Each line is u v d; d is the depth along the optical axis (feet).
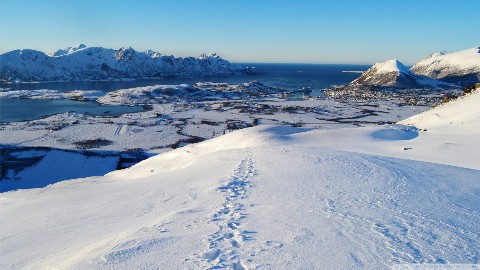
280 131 172.55
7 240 40.98
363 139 138.00
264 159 78.07
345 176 56.75
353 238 28.81
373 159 73.87
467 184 51.88
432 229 31.40
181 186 59.52
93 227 41.81
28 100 652.48
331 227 31.68
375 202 40.98
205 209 40.57
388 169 62.13
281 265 23.76
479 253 26.12
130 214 45.65
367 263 24.14
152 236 30.45
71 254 31.65
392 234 29.89
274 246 27.14
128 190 64.54
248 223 33.58
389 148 119.14
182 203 47.03
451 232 30.76
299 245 27.27
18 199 73.72
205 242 28.25
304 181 53.98
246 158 81.66
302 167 65.92
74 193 71.31
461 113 161.17
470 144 113.70
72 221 46.34
